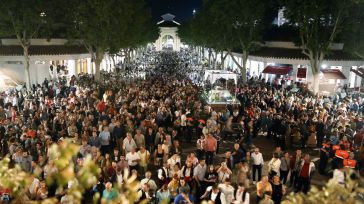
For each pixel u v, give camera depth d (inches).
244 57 1445.6
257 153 503.2
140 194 374.0
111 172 439.8
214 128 652.7
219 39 1574.8
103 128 579.5
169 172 453.7
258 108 814.5
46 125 615.8
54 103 846.5
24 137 549.6
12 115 700.7
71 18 1363.2
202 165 437.1
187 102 838.5
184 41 3582.7
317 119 722.8
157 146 553.9
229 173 437.4
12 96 948.0
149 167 573.9
